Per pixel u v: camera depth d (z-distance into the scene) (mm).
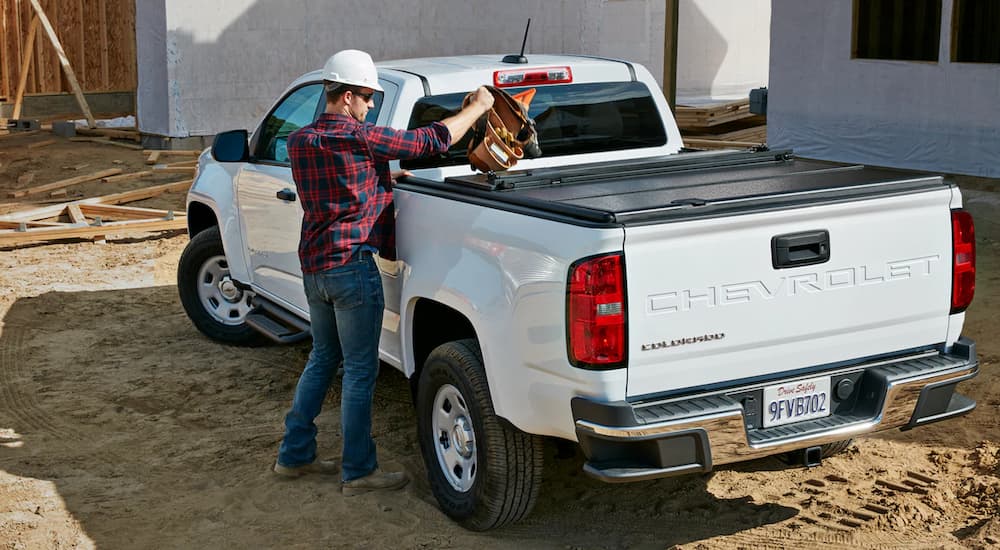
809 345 4191
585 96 5773
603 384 3867
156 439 5926
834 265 4176
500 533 4730
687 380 3998
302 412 5238
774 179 4680
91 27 19172
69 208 11945
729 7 20531
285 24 17141
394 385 6742
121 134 17469
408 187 4984
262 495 5180
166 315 8453
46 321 8266
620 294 3822
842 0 14211
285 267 6355
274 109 6652
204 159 7602
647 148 5934
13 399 6594
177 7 16250
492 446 4422
